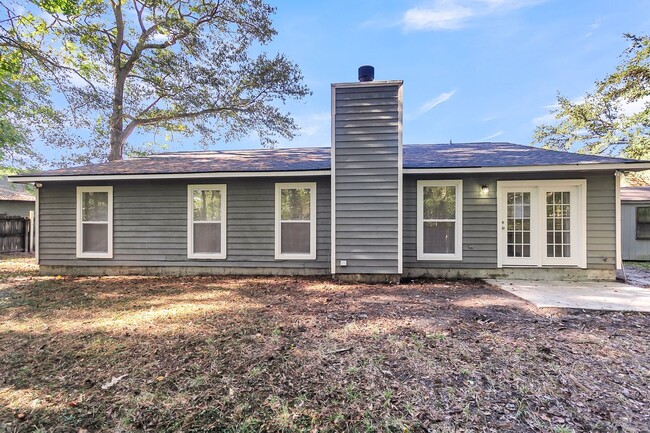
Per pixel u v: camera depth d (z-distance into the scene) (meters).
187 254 7.74
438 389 2.49
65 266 7.98
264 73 14.61
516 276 6.95
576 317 4.16
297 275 7.46
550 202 6.90
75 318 4.27
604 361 2.91
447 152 8.55
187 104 14.64
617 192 6.61
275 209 7.53
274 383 2.59
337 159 6.68
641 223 10.27
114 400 2.38
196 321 4.09
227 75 14.73
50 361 3.00
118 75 14.07
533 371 2.74
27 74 11.89
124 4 13.71
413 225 7.19
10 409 2.28
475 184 7.04
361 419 2.15
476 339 3.42
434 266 7.14
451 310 4.50
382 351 3.14
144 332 3.71
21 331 3.78
